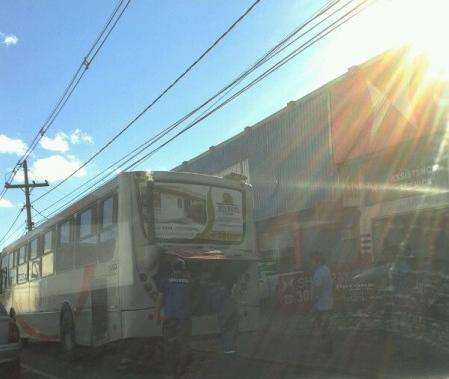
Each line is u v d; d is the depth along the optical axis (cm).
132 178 993
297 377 855
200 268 1003
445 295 1038
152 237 980
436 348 980
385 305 1109
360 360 923
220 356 1052
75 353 1198
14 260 1819
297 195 2072
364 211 1758
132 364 1036
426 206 1546
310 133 2014
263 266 1820
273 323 1455
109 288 1015
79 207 1188
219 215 1071
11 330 955
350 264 1540
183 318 880
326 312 991
